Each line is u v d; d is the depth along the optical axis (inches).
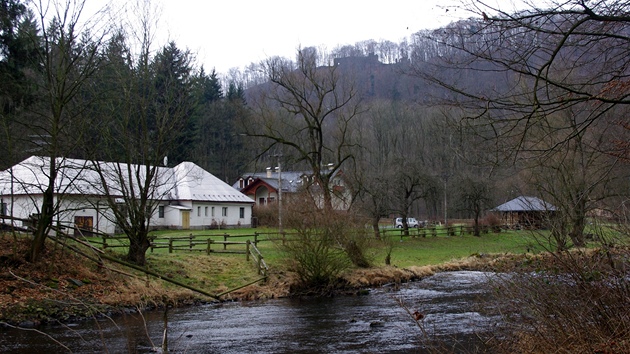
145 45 868.0
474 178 1688.0
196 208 2100.1
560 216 340.5
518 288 331.0
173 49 922.1
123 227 834.2
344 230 902.4
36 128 751.1
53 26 732.7
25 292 625.3
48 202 707.4
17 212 1306.6
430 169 1781.5
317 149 1430.9
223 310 708.0
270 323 617.0
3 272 649.0
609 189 346.0
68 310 617.9
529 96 254.4
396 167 1765.5
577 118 278.5
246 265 986.7
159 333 553.6
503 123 253.0
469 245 1590.8
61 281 679.1
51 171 707.4
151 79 890.1
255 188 2603.3
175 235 1696.6
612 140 293.0
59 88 714.8
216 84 3137.3
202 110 2792.8
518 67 238.8
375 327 582.9
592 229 319.6
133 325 594.6
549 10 227.3
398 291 844.6
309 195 909.8
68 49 734.5
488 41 238.1
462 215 2568.9
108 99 791.1
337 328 582.6
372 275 950.4
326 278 865.5
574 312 288.0
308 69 1311.5
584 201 333.1
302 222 858.8
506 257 449.1
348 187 1362.0
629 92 249.9
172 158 2039.9
